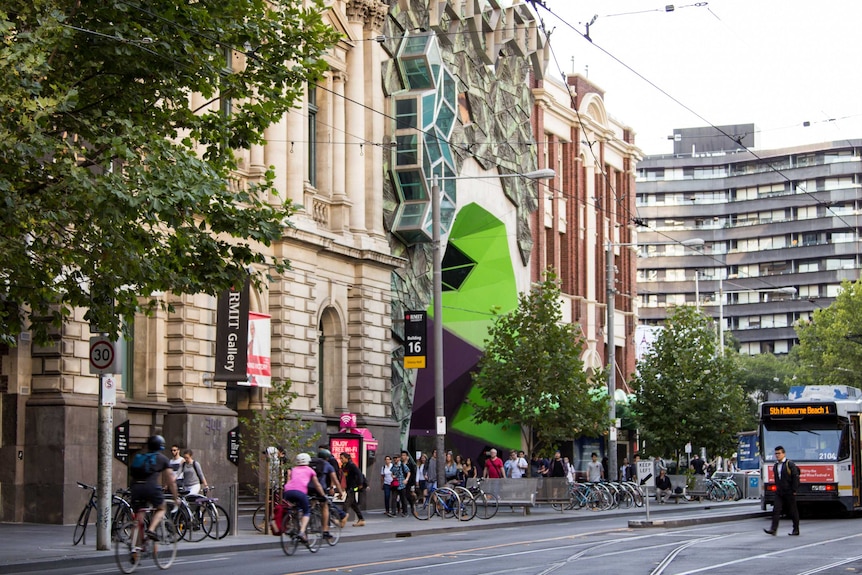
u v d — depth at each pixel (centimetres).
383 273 4731
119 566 1938
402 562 2158
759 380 11825
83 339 3231
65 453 3114
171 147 2173
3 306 2298
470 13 5531
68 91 1986
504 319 4944
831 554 2323
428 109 4875
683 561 2161
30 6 2084
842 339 11381
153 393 3547
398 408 4972
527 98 6209
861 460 3884
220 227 2297
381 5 4731
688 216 15650
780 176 15225
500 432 5803
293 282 4116
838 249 14625
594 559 2205
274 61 2411
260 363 3747
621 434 7150
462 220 5628
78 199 2025
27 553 2333
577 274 6956
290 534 2381
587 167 7138
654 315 15550
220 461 3719
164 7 2238
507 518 3822
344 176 4550
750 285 15288
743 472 6350
